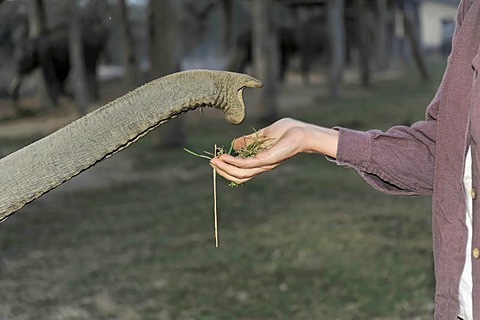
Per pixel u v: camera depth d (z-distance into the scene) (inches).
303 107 626.2
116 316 179.9
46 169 63.8
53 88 649.6
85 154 64.0
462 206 68.6
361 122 512.7
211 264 213.2
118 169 373.4
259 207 282.7
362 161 75.9
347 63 890.1
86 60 686.5
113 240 241.6
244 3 1149.7
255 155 75.5
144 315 180.1
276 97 533.6
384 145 76.3
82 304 187.5
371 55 951.6
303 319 175.6
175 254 224.5
